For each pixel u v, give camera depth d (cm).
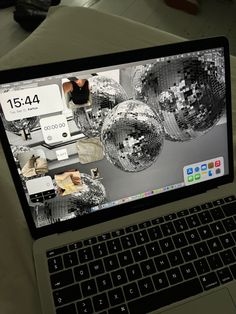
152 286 54
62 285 54
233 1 230
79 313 52
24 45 100
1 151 75
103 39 102
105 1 231
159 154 62
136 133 59
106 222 62
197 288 55
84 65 54
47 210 59
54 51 98
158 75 58
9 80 52
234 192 66
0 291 55
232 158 66
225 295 54
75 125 56
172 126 61
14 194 68
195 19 219
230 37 204
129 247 58
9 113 53
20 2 175
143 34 104
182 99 60
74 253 58
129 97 58
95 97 56
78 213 61
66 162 58
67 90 55
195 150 63
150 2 230
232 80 90
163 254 58
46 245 59
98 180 60
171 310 53
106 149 59
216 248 59
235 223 62
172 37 104
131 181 62
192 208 64
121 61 55
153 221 62
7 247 60
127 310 52
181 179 64
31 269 58
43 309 52
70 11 110
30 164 56
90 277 55
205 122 62
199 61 58
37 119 55
